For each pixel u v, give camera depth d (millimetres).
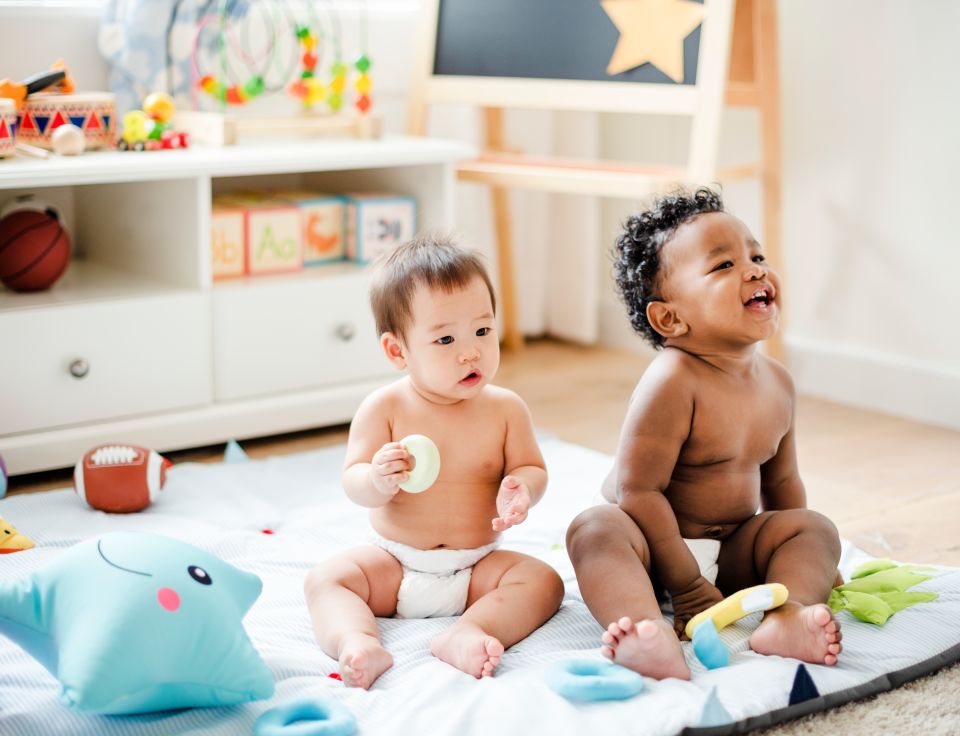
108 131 1985
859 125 2314
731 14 2025
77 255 2318
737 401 1295
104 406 1865
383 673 1158
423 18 2451
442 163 2201
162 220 2014
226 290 1960
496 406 1320
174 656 1029
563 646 1224
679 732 1030
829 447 2080
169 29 2199
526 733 1015
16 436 1788
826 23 2334
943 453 2049
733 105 2219
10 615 1053
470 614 1224
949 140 2168
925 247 2240
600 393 2412
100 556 1073
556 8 2258
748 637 1231
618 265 1381
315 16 2457
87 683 988
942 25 2145
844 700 1113
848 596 1298
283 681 1145
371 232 2230
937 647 1218
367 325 2135
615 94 2164
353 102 2535
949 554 1576
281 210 2125
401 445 1216
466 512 1298
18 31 2127
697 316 1282
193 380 1953
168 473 1805
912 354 2299
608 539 1230
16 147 1854
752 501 1346
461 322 1265
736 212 2555
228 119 2064
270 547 1504
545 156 2809
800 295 2482
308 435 2127
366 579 1272
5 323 1745
